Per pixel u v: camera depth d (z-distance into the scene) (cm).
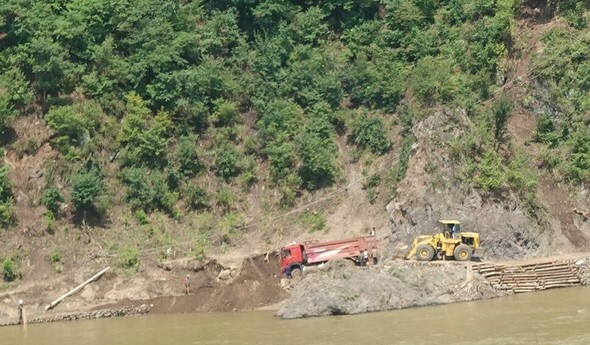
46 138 6594
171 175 6569
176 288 5966
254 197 6594
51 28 6900
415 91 6800
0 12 6869
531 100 6625
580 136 6412
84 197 6331
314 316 5178
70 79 6781
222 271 5997
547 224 5994
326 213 6450
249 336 4809
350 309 5166
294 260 5816
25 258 6150
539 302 5128
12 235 6244
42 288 5978
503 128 6425
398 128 6769
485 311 4959
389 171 6500
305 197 6562
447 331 4556
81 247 6219
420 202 6019
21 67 6800
